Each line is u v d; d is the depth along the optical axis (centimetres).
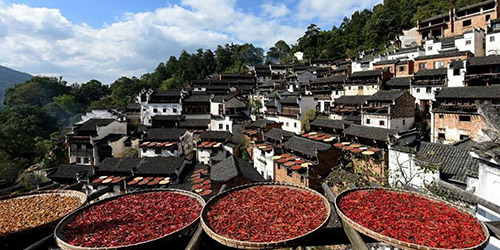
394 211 645
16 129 6397
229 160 3678
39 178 4303
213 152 4947
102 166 4072
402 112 3853
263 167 4138
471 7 5869
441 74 4059
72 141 5238
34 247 540
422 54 5641
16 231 555
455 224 574
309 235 522
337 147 3253
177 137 5125
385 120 3794
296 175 3219
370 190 810
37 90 10088
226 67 12900
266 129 5125
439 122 3503
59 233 560
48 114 8525
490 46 4538
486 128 957
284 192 799
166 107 6675
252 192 809
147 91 7275
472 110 3161
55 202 757
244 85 9050
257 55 15325
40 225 584
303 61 10619
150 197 793
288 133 4206
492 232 575
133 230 577
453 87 3503
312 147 3325
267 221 607
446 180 1888
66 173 4138
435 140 3531
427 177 2014
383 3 10125
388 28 8762
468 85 3716
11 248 572
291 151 3662
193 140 5494
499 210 861
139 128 5997
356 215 623
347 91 5281
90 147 5262
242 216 636
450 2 7469
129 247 482
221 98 6544
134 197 794
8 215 661
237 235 536
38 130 7350
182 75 11931
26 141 6075
